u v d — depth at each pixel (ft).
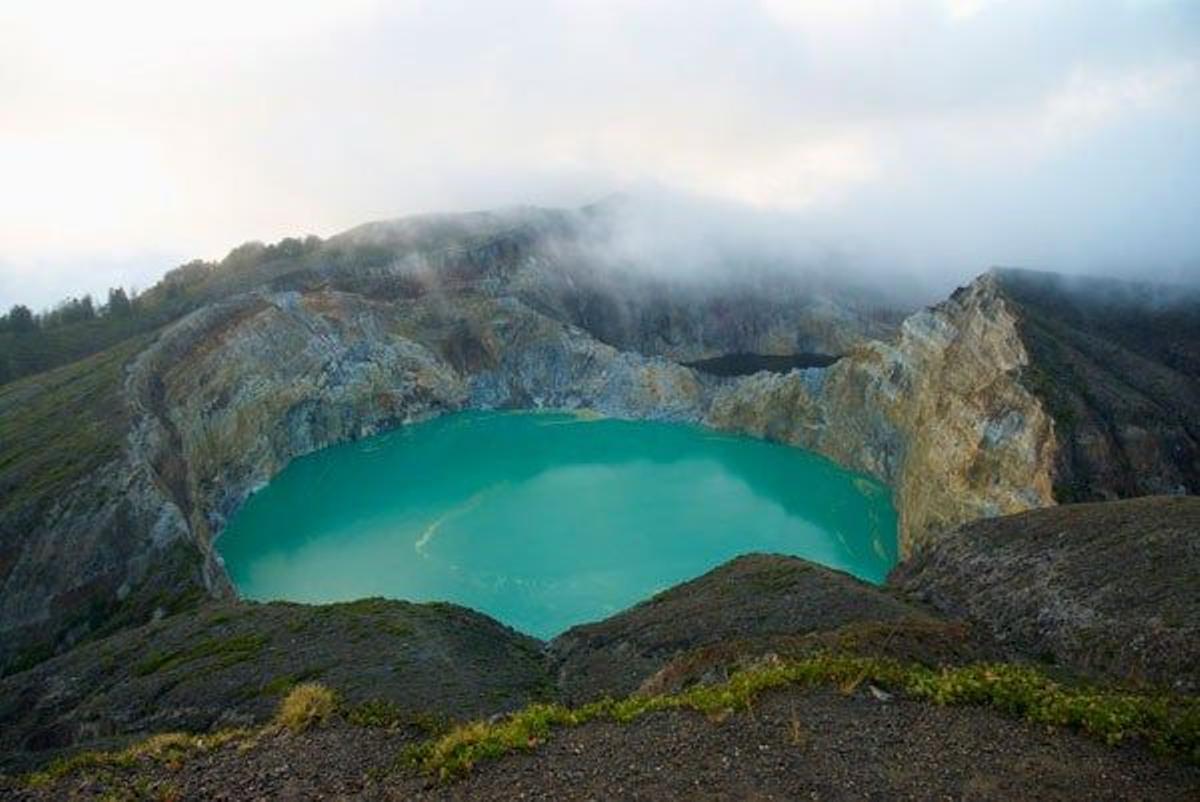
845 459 431.84
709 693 65.92
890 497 384.68
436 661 127.85
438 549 340.39
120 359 364.58
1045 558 164.45
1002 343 307.17
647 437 498.69
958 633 116.06
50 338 472.44
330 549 341.00
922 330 382.83
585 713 65.21
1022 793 50.65
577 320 622.95
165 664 150.00
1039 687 63.41
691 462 451.94
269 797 59.36
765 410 484.33
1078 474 259.39
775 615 148.87
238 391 405.59
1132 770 52.70
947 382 331.77
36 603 221.25
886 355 408.87
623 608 286.46
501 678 127.03
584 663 147.13
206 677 134.41
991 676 64.69
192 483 327.26
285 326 458.91
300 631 152.46
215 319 431.84
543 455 468.75
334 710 75.51
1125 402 282.77
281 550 339.77
